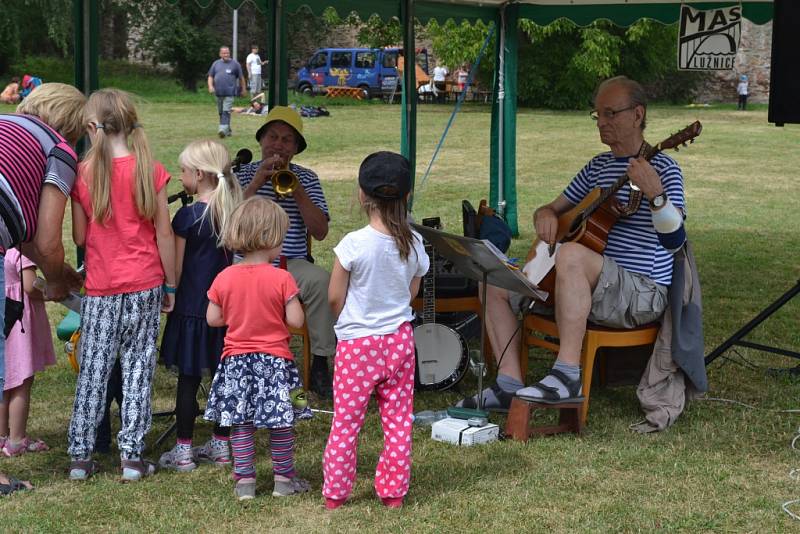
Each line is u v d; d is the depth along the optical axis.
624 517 3.38
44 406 4.54
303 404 3.53
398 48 30.08
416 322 5.14
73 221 3.57
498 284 4.22
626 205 4.30
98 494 3.54
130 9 32.97
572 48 29.38
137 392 3.64
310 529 3.27
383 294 3.33
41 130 3.47
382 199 3.29
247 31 35.25
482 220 5.46
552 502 3.50
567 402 4.17
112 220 3.53
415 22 8.05
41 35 27.47
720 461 3.90
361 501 3.52
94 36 5.39
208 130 18.88
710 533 3.27
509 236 5.45
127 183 3.53
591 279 4.24
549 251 4.50
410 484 3.67
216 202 3.70
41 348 3.97
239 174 5.01
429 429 4.33
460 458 3.96
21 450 3.95
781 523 3.34
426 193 12.18
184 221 3.71
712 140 20.19
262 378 3.45
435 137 19.70
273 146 4.89
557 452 4.02
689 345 4.27
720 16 6.70
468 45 27.30
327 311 4.76
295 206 4.96
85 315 3.60
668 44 30.31
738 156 17.30
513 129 9.09
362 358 3.32
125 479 3.66
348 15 7.01
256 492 3.59
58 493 3.55
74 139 3.66
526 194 12.18
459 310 5.11
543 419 4.49
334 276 3.31
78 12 5.32
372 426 4.34
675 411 4.29
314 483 3.69
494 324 4.62
